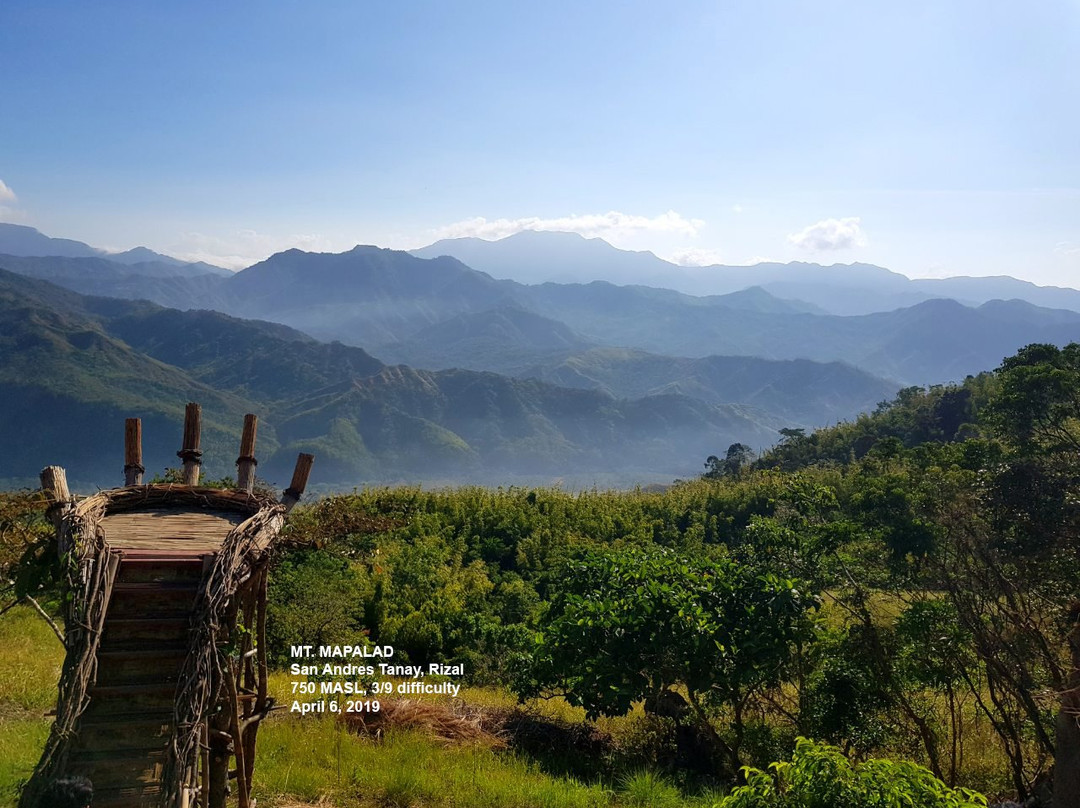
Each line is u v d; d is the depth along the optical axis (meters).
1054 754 8.61
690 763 10.97
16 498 5.41
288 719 10.52
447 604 17.42
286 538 6.07
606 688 10.50
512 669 12.71
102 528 5.43
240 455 7.01
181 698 4.73
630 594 10.98
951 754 11.12
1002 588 10.01
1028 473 10.52
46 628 13.44
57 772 4.68
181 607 5.20
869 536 11.12
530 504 27.53
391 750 9.62
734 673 10.29
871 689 10.35
